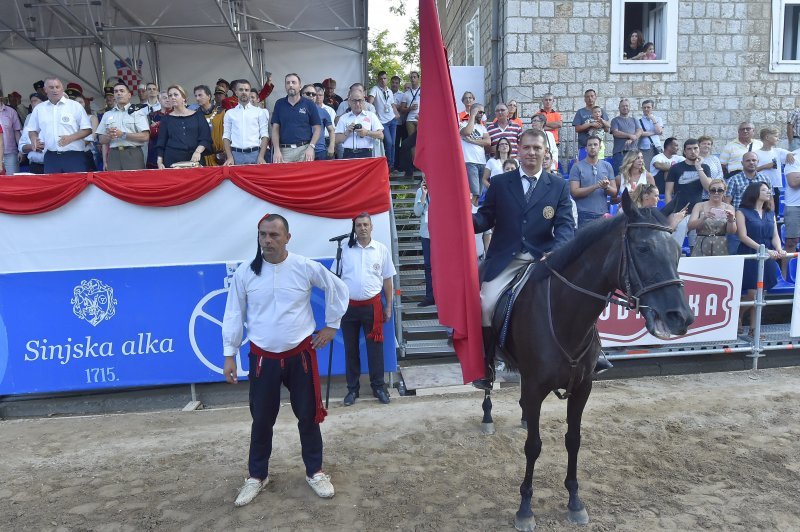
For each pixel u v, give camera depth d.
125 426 6.38
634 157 8.24
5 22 10.95
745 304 7.38
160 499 4.59
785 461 4.89
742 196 7.83
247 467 5.11
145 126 8.52
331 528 4.11
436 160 4.30
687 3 12.41
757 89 12.73
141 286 6.89
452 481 4.73
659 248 3.32
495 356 4.46
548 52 12.37
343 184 7.24
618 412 6.07
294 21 12.08
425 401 6.70
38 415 7.07
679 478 4.66
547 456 5.09
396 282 7.90
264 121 8.39
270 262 4.32
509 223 4.35
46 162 8.12
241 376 7.00
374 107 12.00
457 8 17.94
